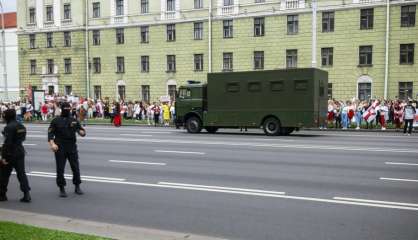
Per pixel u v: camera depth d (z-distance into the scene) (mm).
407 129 27984
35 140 22016
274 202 8375
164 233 6449
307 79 22844
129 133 26250
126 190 9672
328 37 42531
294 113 23203
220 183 10273
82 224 6934
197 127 26031
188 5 49312
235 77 24641
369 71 41000
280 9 44406
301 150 16469
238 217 7391
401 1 39344
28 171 12523
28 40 59656
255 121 24188
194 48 49188
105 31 54594
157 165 13211
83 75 56031
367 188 9523
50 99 44375
